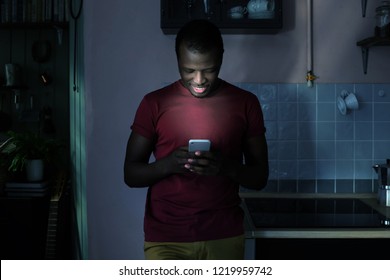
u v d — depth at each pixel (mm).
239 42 2303
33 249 2594
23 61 3215
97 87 2361
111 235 2404
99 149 2379
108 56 2350
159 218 1447
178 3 2164
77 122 2650
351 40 2303
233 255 1438
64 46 3193
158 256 1411
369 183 2312
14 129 3213
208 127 1434
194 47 1312
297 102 2303
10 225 2584
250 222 1739
